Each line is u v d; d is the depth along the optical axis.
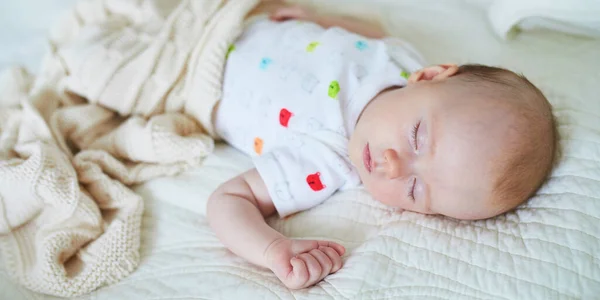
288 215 0.99
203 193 1.05
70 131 1.12
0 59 1.30
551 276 0.75
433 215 0.89
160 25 1.21
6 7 1.33
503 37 1.23
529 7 1.15
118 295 0.89
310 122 1.02
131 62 1.15
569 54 1.15
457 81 0.90
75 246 0.95
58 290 0.90
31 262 0.93
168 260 0.94
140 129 1.08
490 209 0.84
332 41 1.11
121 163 1.07
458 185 0.82
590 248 0.77
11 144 1.06
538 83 1.06
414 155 0.85
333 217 0.96
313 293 0.80
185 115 1.17
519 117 0.83
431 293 0.77
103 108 1.17
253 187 0.97
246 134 1.12
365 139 0.93
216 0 1.21
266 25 1.22
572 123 0.93
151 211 1.04
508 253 0.79
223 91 1.14
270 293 0.82
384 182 0.88
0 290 0.90
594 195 0.82
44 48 1.31
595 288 0.74
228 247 0.92
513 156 0.81
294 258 0.82
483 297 0.75
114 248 0.94
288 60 1.11
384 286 0.78
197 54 1.16
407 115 0.88
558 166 0.88
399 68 1.05
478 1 1.35
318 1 1.41
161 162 1.09
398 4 1.38
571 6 1.10
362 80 1.04
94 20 1.29
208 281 0.88
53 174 0.96
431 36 1.30
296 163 0.97
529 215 0.84
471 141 0.81
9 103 1.23
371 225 0.92
